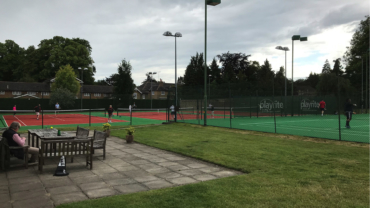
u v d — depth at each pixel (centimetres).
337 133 1460
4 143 659
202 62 7881
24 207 441
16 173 653
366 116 2823
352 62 5562
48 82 6481
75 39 7469
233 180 588
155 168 715
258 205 445
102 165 748
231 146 1021
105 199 469
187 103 2227
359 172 654
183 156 870
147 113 4319
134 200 464
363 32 5075
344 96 3250
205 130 1569
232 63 8344
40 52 6869
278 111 3127
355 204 451
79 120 2788
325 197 482
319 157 824
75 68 6788
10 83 6375
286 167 704
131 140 1140
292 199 472
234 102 2806
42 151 651
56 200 474
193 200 466
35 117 3344
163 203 451
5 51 7762
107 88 7738
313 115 3162
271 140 1171
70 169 700
